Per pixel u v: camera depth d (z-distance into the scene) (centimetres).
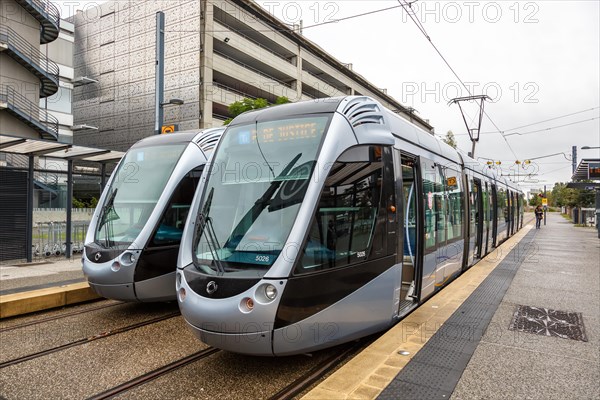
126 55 4081
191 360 543
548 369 461
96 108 4294
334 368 516
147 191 780
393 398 376
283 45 4334
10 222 1298
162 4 3769
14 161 2466
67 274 1081
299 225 468
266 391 458
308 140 522
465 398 391
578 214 3984
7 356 570
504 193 1939
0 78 2559
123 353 574
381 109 618
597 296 800
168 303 847
